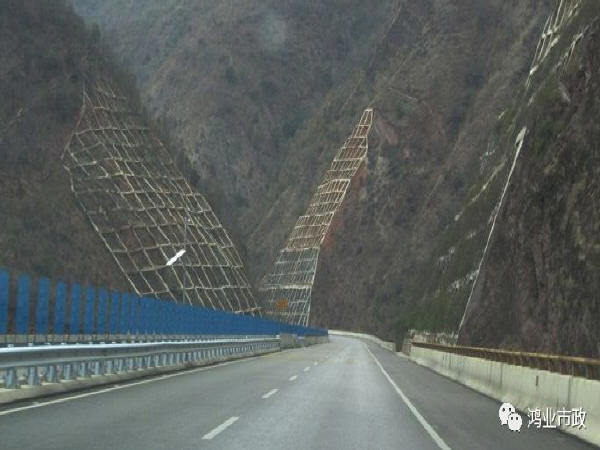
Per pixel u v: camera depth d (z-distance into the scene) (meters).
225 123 173.62
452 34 134.38
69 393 17.55
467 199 85.31
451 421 15.36
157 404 15.88
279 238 148.00
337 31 194.00
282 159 174.12
